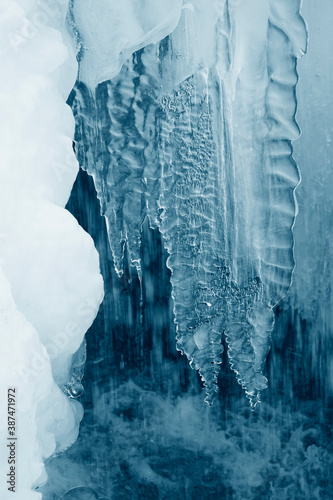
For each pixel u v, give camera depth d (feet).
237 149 8.23
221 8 7.50
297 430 13.33
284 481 12.21
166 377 14.40
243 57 7.60
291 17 7.44
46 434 5.76
